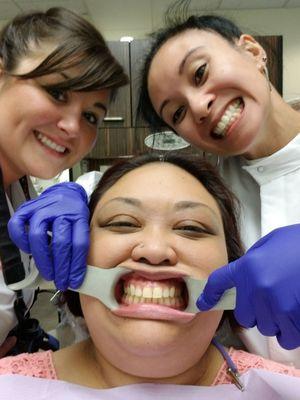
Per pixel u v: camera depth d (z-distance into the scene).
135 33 2.77
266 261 0.57
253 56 1.10
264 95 1.03
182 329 0.65
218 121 1.03
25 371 0.73
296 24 2.76
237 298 0.60
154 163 0.82
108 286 0.67
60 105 0.98
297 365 0.91
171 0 2.42
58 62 0.93
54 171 1.07
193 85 1.04
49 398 0.68
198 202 0.73
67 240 0.70
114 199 0.73
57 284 0.71
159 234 0.69
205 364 0.76
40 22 1.01
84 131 1.07
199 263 0.69
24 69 0.96
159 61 1.08
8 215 1.00
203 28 1.08
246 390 0.71
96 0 2.48
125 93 2.15
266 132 1.08
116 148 2.23
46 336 1.03
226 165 1.21
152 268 0.67
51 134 1.01
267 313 0.57
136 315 0.64
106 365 0.72
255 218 1.15
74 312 0.87
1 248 0.95
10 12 2.66
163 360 0.66
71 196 0.81
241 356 0.80
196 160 0.85
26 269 0.99
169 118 1.14
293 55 2.79
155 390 0.69
